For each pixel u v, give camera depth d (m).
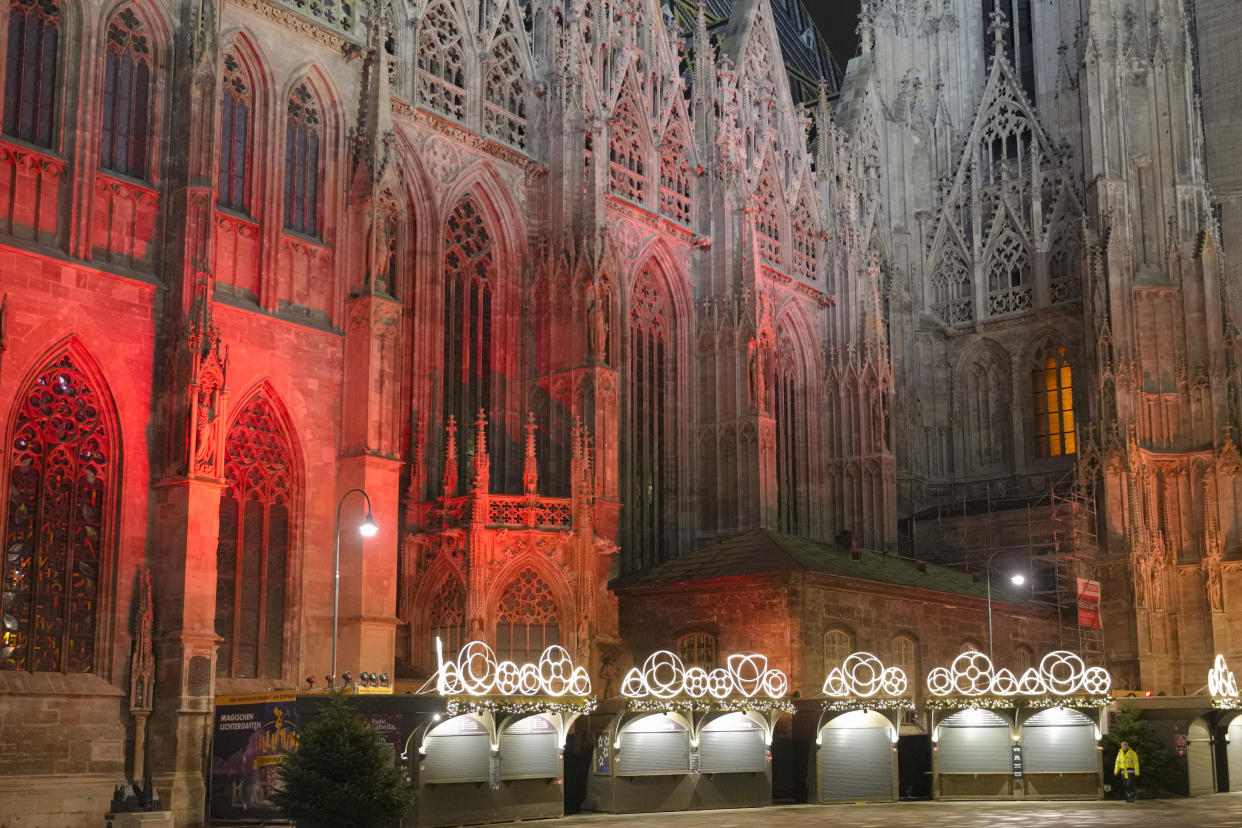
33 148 43.22
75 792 40.78
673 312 70.19
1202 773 53.34
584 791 46.53
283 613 48.19
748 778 48.19
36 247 42.75
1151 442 77.06
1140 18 81.12
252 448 48.09
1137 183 79.69
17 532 41.56
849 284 78.88
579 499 54.00
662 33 71.00
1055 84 85.00
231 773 40.81
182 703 42.16
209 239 45.66
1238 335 78.25
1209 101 89.56
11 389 41.47
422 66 57.84
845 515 77.25
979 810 45.59
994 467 83.94
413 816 39.09
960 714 51.31
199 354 44.31
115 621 42.94
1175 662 75.12
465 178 59.09
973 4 89.88
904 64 89.69
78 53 44.72
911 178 87.62
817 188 80.44
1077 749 49.81
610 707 45.78
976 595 68.75
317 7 52.78
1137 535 74.19
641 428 67.75
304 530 48.72
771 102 78.06
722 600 58.62
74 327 43.22
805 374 78.19
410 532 52.72
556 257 60.75
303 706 36.84
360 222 51.53
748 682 57.06
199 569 43.28
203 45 46.75
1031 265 83.69
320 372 50.12
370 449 49.50
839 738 50.38
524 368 60.59
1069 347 81.50
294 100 51.94
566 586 53.03
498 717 41.66
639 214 67.19
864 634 60.41
